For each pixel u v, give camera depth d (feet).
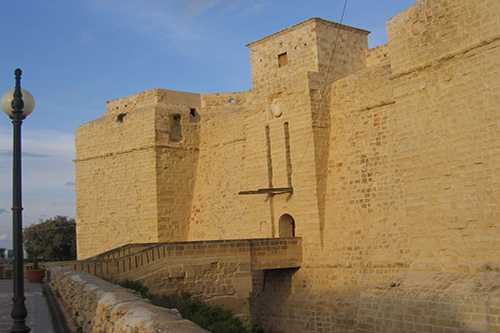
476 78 60.13
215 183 114.93
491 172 58.39
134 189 119.14
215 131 118.32
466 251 60.23
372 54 98.94
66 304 50.75
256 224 96.32
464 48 61.26
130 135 121.39
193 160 120.88
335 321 78.18
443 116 63.46
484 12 59.26
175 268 74.28
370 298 65.87
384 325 62.95
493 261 57.26
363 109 84.38
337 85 89.76
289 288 89.45
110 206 124.77
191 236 117.50
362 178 82.99
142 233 116.16
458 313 54.29
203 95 129.49
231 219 108.78
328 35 94.43
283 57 98.68
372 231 79.97
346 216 84.12
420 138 65.82
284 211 92.02
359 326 66.18
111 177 125.39
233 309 78.33
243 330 70.44
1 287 76.02
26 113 40.11
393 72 69.41
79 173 133.59
